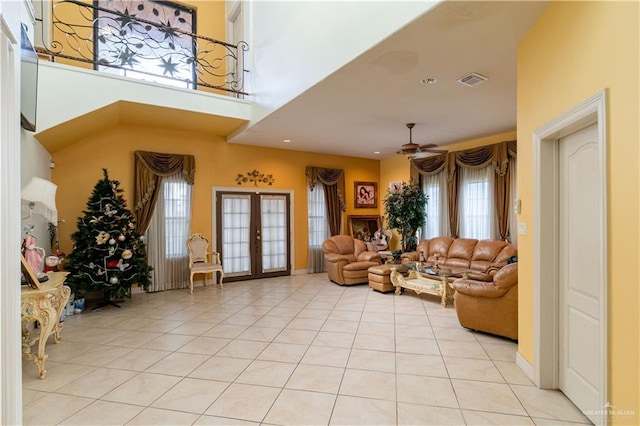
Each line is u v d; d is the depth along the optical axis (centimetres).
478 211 688
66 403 253
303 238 810
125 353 345
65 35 593
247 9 601
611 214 181
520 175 304
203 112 546
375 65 354
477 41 305
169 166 627
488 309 378
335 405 249
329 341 376
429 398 257
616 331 178
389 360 325
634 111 165
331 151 816
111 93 471
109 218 507
